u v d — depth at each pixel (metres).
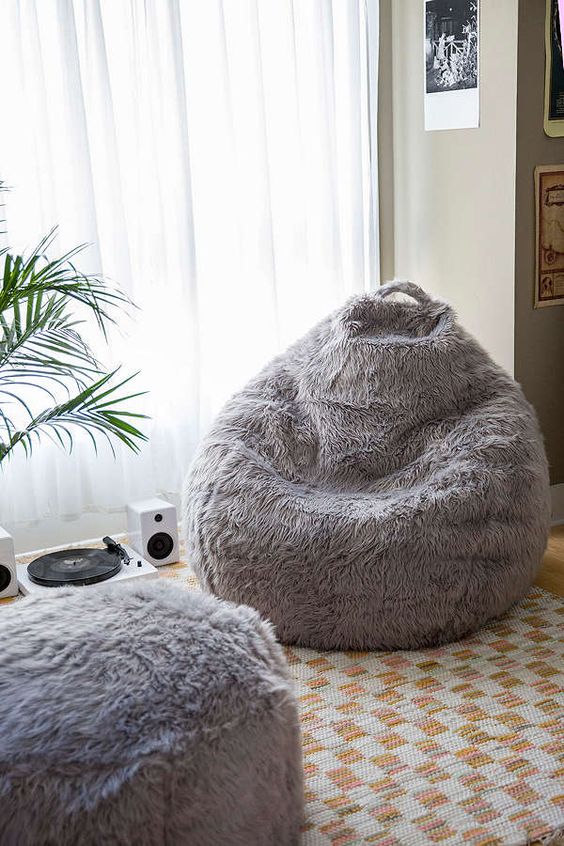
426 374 3.15
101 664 1.86
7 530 3.78
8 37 3.45
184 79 3.74
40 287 2.58
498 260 3.90
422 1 4.07
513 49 3.67
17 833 1.66
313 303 4.26
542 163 3.81
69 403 2.69
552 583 3.30
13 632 1.98
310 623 2.82
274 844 1.86
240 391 3.37
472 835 2.04
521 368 3.91
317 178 4.16
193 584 3.39
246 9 3.88
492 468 2.89
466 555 2.79
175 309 3.90
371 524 2.77
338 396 3.20
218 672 1.86
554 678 2.65
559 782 2.21
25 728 1.73
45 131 3.52
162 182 3.81
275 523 2.82
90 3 3.54
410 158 4.28
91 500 3.84
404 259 4.41
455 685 2.63
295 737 1.94
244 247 4.05
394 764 2.29
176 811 1.71
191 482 3.11
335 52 4.14
